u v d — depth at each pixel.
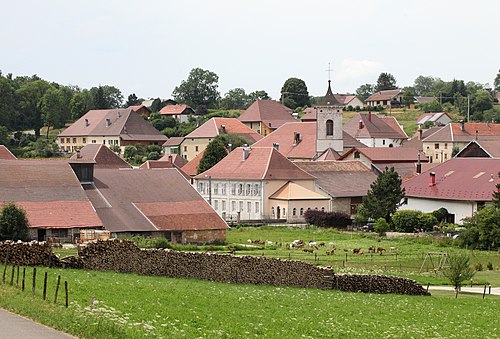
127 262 68.69
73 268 66.38
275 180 155.25
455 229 122.00
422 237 116.31
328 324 47.66
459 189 131.38
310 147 196.88
